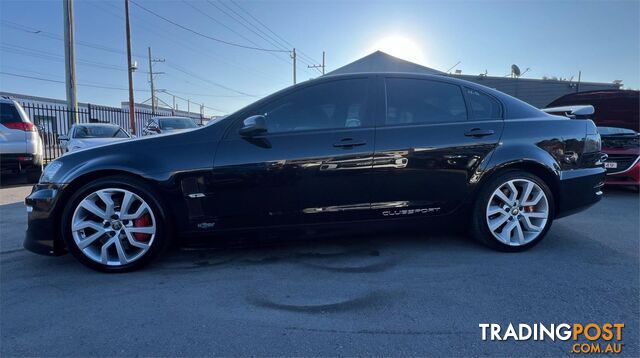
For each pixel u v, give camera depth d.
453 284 2.84
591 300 2.60
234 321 2.36
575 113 3.80
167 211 3.11
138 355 2.04
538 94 21.38
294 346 2.10
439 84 3.51
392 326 2.29
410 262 3.27
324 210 3.22
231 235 3.19
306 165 3.14
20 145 7.72
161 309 2.51
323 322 2.34
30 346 2.11
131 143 3.17
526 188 3.46
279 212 3.17
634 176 6.40
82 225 3.00
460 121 3.44
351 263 3.27
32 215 3.06
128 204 3.04
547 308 2.50
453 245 3.69
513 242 3.47
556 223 4.58
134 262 3.06
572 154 3.58
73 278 2.99
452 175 3.36
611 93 8.05
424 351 2.06
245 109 3.24
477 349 2.08
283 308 2.51
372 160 3.22
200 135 3.18
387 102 3.37
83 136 9.51
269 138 3.16
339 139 3.20
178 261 3.34
